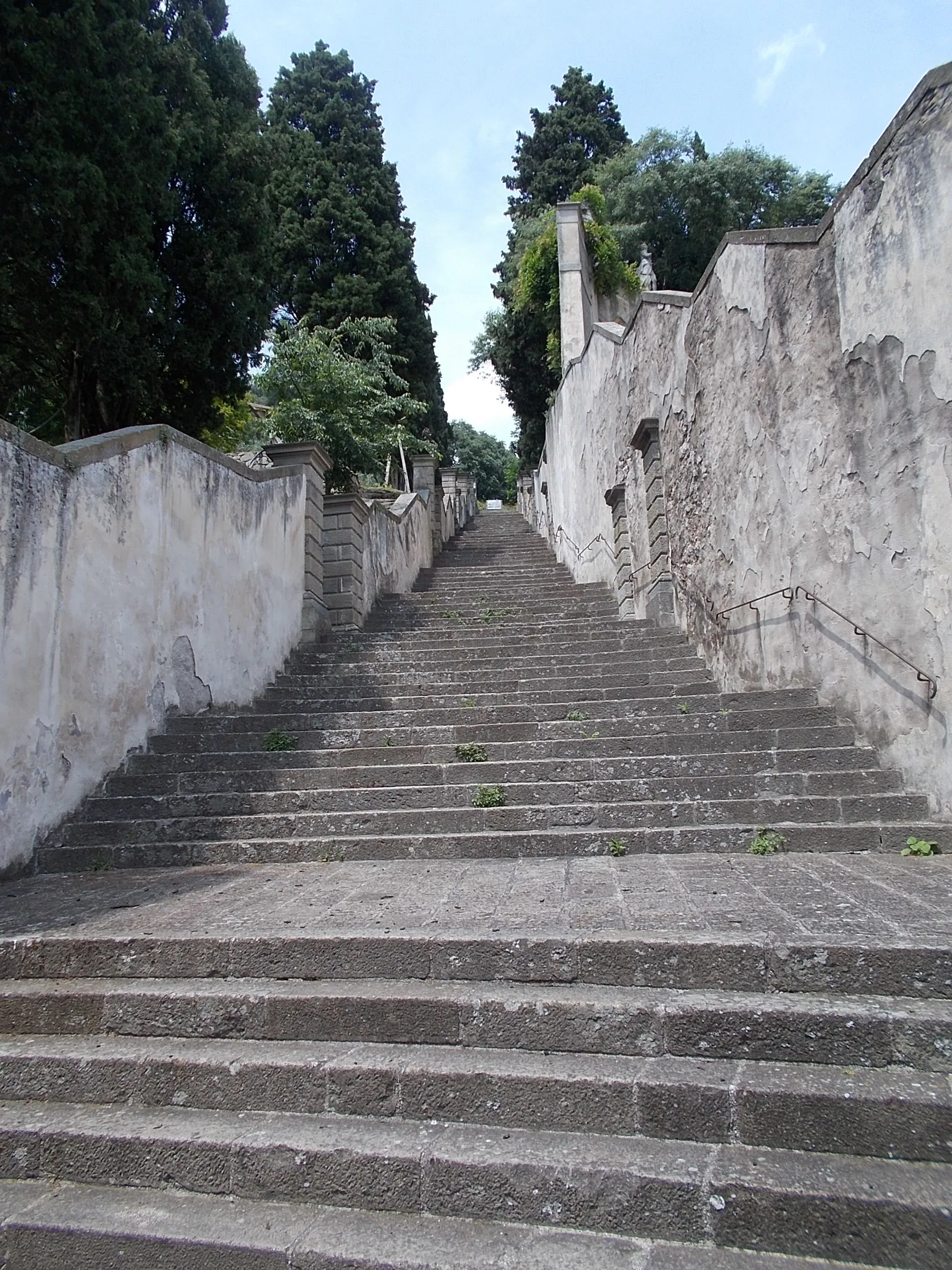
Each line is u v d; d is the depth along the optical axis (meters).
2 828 4.96
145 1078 2.88
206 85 11.49
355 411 14.42
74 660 5.72
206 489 7.60
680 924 3.28
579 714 6.73
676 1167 2.28
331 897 4.14
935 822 4.71
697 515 8.15
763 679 6.70
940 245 4.62
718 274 7.45
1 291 9.15
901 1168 2.25
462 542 21.77
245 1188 2.51
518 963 3.14
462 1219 2.34
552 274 21.97
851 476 5.48
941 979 2.81
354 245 26.33
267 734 6.61
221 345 12.05
